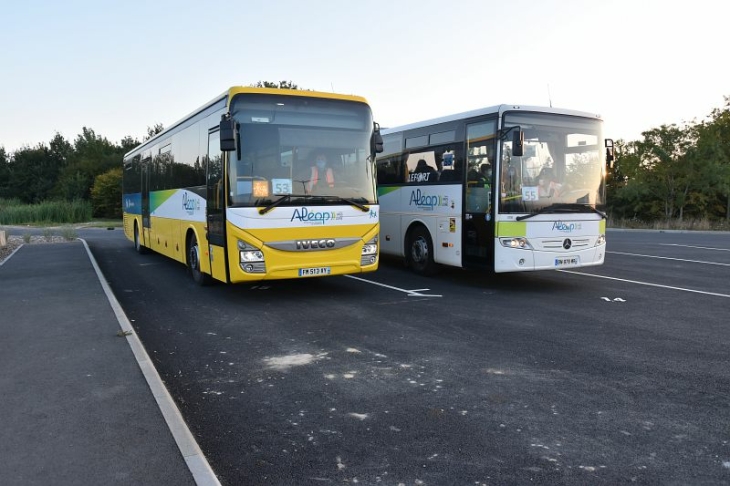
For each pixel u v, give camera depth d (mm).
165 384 5730
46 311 8383
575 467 3916
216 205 9703
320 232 9398
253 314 8922
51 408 4668
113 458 3797
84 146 84125
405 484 3709
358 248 9727
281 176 9219
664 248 18953
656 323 8109
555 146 10625
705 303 9547
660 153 29391
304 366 6246
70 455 3842
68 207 43625
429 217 12383
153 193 15391
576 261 10727
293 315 8812
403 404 5105
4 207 43750
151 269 14531
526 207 10352
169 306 9648
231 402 5207
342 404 5121
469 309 9156
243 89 9094
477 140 10859
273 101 9258
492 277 12602
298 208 9242
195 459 3789
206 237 10438
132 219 19109
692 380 5680
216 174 9695
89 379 5383
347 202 9602
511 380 5719
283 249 9148
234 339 7426
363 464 3984
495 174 10297
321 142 9516
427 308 9250
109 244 22406
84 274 12211
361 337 7441
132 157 19031
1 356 6129
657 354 6574
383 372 6008
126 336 6945
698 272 13242
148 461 3758
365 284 11672
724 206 31844
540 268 10445
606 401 5137
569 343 7070
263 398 5297
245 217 8969
